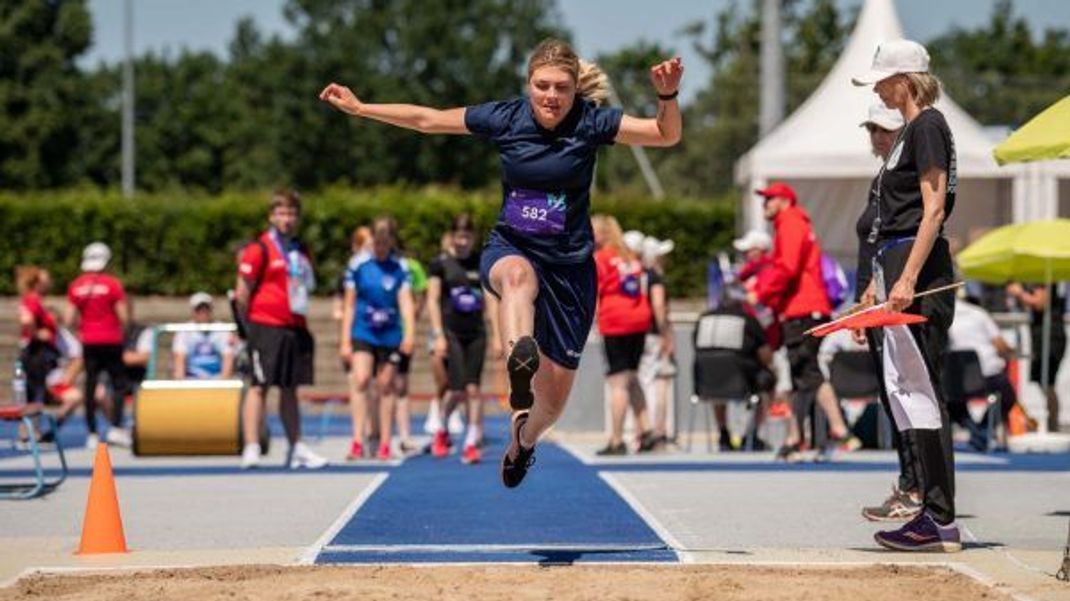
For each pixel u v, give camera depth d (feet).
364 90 460.96
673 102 42.01
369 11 474.49
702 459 84.23
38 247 173.37
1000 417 92.84
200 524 54.24
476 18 485.97
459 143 453.58
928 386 45.98
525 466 44.37
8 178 382.63
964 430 103.60
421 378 163.12
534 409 43.75
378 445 90.99
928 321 46.32
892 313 45.03
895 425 46.52
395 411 94.99
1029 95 313.94
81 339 99.91
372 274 84.38
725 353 90.12
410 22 475.31
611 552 45.80
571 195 42.57
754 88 322.96
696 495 62.90
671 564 42.27
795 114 117.19
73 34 392.88
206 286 173.27
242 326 81.61
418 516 55.47
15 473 76.89
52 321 106.42
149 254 173.37
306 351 79.97
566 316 42.73
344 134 455.22
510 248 42.50
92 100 408.67
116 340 100.32
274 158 454.40
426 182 453.17
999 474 72.74
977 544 47.98
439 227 172.76
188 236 173.27
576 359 43.06
